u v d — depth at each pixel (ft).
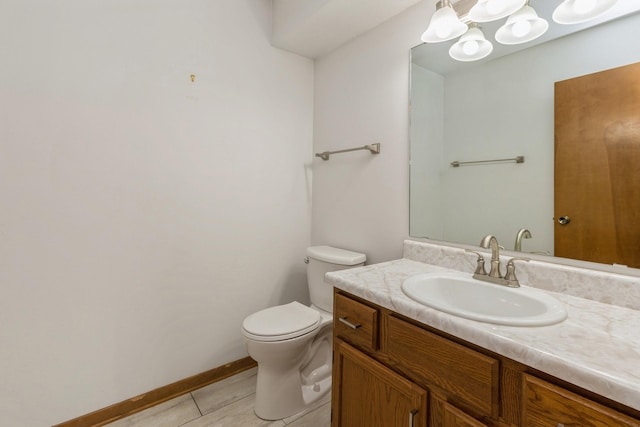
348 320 3.74
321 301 5.92
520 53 3.79
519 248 3.85
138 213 5.00
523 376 2.17
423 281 3.70
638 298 2.86
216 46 5.76
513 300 3.31
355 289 3.59
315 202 7.20
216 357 5.90
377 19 5.47
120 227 4.85
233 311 6.12
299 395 5.09
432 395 2.80
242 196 6.18
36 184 4.20
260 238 6.47
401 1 4.96
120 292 4.88
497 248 3.62
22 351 4.16
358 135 6.05
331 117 6.71
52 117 4.29
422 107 4.91
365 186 5.91
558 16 3.42
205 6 5.62
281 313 5.32
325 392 5.46
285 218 6.85
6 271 4.04
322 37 6.13
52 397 4.37
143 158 5.03
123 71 4.82
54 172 4.32
